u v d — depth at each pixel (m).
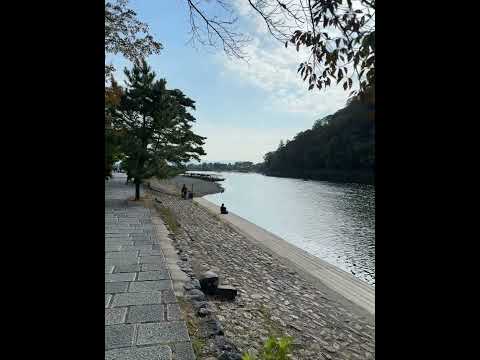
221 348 3.80
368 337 6.63
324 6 2.62
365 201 48.41
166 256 7.43
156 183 43.75
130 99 17.53
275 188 77.12
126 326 4.04
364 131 100.69
